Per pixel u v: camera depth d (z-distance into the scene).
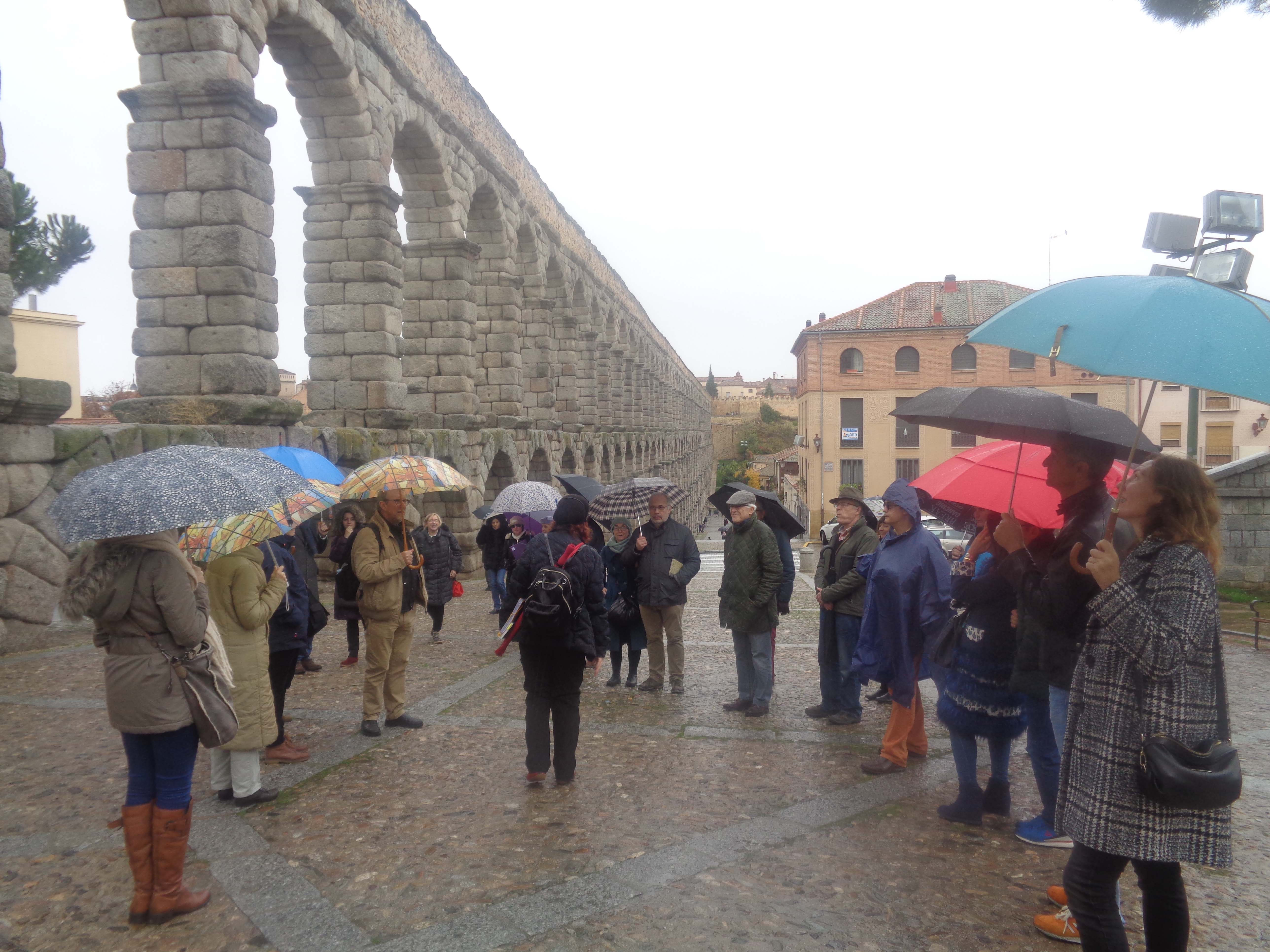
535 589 5.24
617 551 8.41
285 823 4.78
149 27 11.78
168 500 3.32
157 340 12.10
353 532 8.92
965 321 43.38
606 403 40.97
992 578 4.72
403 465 6.40
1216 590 2.86
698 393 104.69
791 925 3.71
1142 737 2.86
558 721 5.42
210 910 3.81
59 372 26.73
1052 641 3.98
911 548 5.69
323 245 15.86
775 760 5.96
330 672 8.70
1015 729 4.79
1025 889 4.05
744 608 7.07
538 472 28.33
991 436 4.38
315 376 16.06
